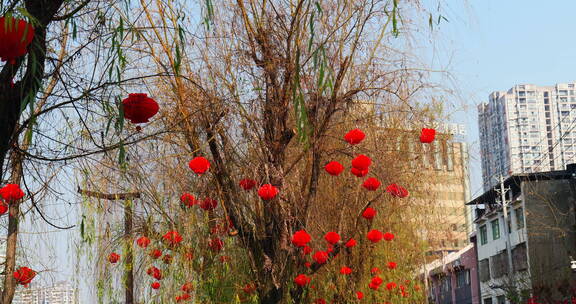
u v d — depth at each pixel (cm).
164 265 520
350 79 534
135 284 527
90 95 298
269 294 504
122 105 287
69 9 352
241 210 504
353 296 680
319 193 632
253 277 517
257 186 490
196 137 479
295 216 502
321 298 669
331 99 482
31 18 239
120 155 313
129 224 496
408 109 581
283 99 486
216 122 481
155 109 301
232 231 511
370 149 571
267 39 491
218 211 514
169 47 454
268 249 505
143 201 477
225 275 530
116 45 292
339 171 478
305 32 480
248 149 500
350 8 499
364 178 604
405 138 605
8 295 404
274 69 488
